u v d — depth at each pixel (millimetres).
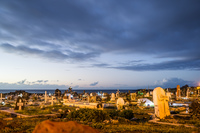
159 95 21828
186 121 18484
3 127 14227
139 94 90438
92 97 57375
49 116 23953
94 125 15359
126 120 19703
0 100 58688
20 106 29484
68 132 5988
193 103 23016
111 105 41344
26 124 16344
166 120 19422
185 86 106688
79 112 19859
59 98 72562
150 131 13375
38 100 62688
